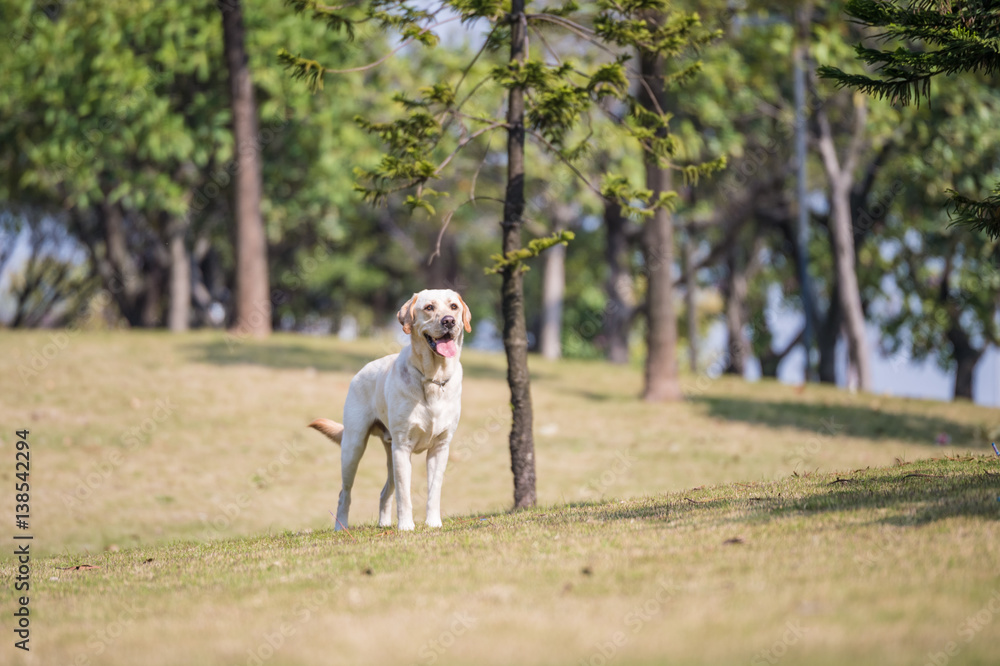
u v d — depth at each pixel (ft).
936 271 100.78
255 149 74.18
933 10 25.68
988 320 98.43
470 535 25.40
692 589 18.10
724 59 75.56
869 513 23.36
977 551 19.07
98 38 72.69
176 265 90.17
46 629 18.86
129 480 47.24
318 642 16.58
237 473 49.24
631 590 18.39
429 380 27.04
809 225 103.09
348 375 67.67
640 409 64.13
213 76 80.53
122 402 58.29
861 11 26.53
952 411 65.82
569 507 32.45
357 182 34.12
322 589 20.30
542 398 67.31
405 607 18.39
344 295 136.98
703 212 93.09
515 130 34.81
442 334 26.16
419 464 52.39
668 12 47.73
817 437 57.41
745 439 56.90
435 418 27.30
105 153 75.05
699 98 77.46
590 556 21.38
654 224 65.77
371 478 50.03
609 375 78.79
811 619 15.96
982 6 25.45
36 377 61.77
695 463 52.08
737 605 16.97
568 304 137.08
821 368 97.25
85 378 62.28
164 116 73.36
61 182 85.92
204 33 74.02
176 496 45.75
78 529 40.91
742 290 113.70
